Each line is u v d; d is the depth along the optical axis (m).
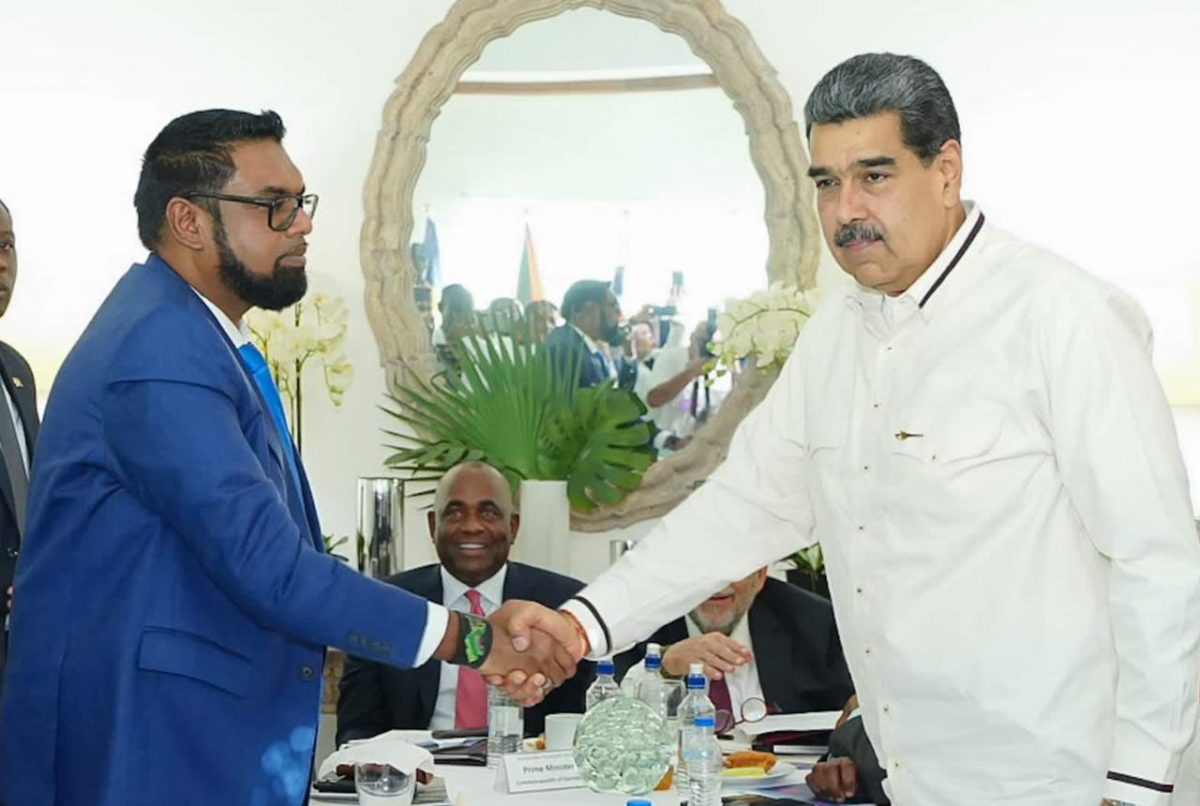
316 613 2.03
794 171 4.64
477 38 4.71
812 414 2.13
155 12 4.73
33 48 4.71
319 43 4.75
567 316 4.72
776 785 2.75
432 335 4.72
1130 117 4.65
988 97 4.68
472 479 3.86
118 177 4.71
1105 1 4.65
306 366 4.70
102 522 2.02
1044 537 1.87
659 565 2.31
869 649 2.01
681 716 2.83
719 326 4.40
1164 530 1.78
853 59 1.95
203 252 2.15
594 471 4.60
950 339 1.94
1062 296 1.87
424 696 3.69
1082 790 1.84
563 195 4.73
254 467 2.02
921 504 1.93
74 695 2.00
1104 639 1.86
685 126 4.71
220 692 2.01
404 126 4.70
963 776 1.90
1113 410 1.81
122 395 2.00
